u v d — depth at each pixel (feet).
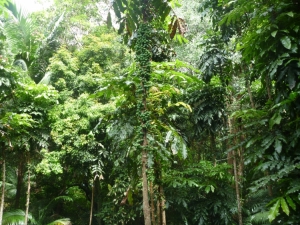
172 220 22.39
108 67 27.55
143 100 11.17
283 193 9.99
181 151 11.77
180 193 19.88
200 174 20.44
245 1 10.97
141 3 12.18
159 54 15.85
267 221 13.82
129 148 11.64
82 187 27.89
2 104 19.11
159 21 13.85
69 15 33.35
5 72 17.66
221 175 19.24
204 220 19.57
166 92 11.94
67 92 24.57
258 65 11.06
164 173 18.52
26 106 19.44
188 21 28.71
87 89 25.82
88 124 21.33
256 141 11.25
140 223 25.23
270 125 10.00
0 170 23.24
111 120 13.06
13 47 23.66
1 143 18.39
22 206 25.93
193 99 20.04
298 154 9.66
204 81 19.31
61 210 28.86
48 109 20.34
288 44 9.21
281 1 10.19
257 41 10.44
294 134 9.74
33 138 19.25
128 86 11.34
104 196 27.27
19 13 24.11
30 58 25.29
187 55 26.81
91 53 28.37
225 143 22.89
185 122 21.57
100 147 22.04
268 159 10.97
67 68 26.32
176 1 13.79
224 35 18.12
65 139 21.20
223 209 19.62
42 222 22.48
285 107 9.95
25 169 23.32
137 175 12.69
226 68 19.21
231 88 19.45
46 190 27.71
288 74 9.57
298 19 9.88
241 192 19.54
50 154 20.35
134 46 12.57
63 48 27.89
